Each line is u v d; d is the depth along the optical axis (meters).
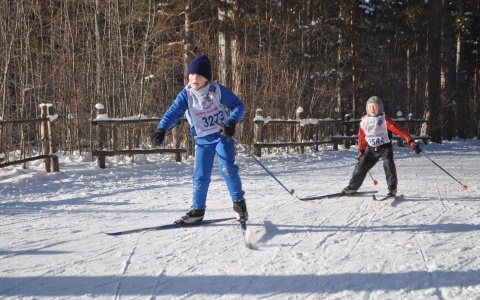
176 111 4.62
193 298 2.98
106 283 3.24
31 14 13.59
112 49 13.38
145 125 13.34
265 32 15.41
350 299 2.95
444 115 23.34
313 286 3.17
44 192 7.09
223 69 14.12
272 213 5.52
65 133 12.70
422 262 3.67
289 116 14.45
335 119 15.66
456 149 16.69
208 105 4.66
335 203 6.17
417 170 9.95
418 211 5.65
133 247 4.10
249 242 4.21
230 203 6.20
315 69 18.06
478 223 5.01
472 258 3.78
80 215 5.52
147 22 14.58
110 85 13.19
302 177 8.90
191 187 7.61
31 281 3.28
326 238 4.40
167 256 3.84
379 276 3.36
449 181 8.27
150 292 3.08
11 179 7.95
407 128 19.12
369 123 6.37
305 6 18.92
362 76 24.22
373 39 24.42
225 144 4.73
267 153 13.58
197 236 4.46
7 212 5.68
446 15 24.41
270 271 3.46
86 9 13.13
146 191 7.22
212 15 15.58
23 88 12.19
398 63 27.89
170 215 5.51
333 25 19.75
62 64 12.97
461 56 30.69
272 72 14.09
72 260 3.74
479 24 29.11
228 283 3.23
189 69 4.58
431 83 19.94
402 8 22.91
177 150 10.60
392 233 4.60
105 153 9.51
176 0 13.93
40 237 4.46
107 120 9.54
